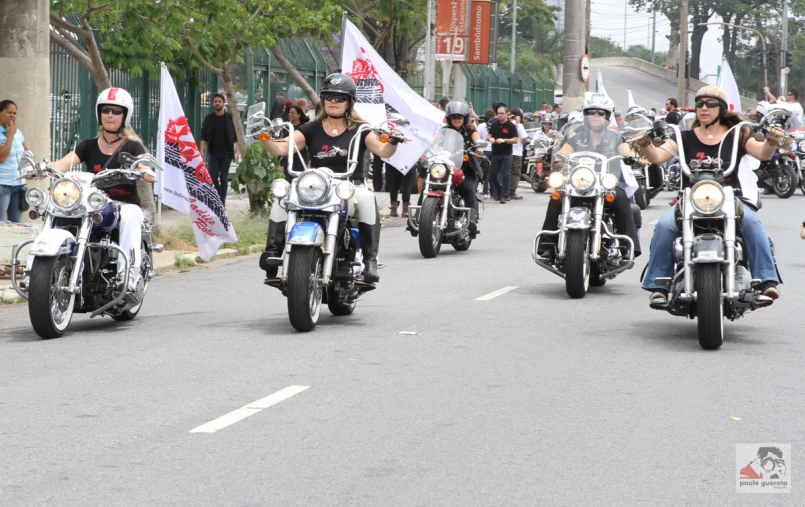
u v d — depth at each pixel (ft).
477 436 25.18
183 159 57.47
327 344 36.19
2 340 37.47
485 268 57.06
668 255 36.29
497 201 106.52
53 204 37.17
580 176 44.98
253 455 23.65
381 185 105.50
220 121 82.17
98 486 21.53
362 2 151.43
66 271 37.86
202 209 57.77
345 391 29.53
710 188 34.37
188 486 21.56
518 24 388.98
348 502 20.66
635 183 47.88
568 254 45.14
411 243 69.92
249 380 30.81
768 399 28.89
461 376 31.50
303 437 25.04
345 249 39.52
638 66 469.16
